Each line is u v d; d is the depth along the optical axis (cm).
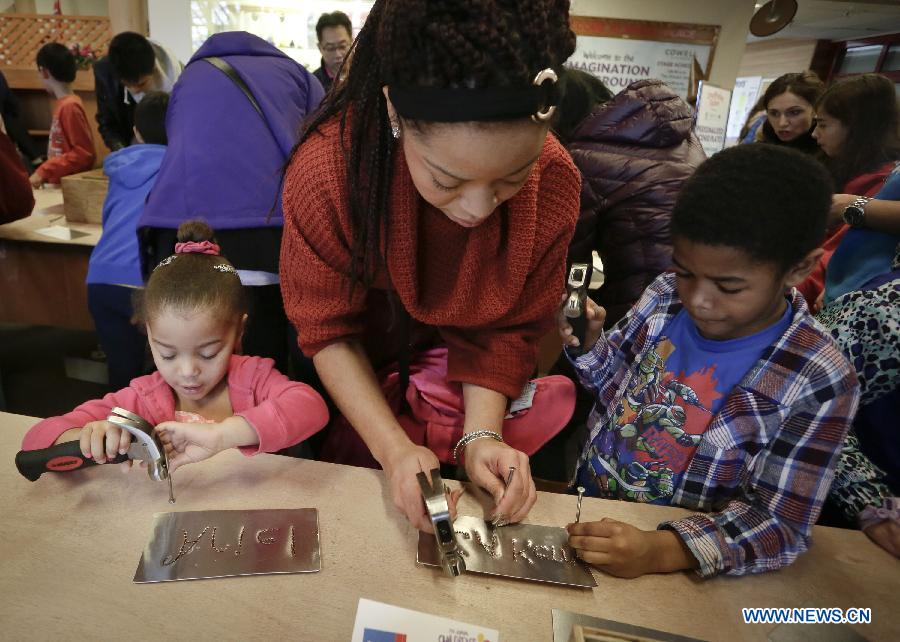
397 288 85
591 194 154
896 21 574
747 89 846
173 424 80
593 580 70
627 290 156
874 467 90
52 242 196
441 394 99
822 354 73
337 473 86
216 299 86
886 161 147
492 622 64
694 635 64
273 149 134
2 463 83
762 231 63
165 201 132
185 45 341
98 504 76
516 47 49
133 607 62
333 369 90
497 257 82
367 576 68
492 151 53
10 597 62
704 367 82
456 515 78
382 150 72
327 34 264
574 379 158
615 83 374
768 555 72
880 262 109
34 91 411
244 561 69
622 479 91
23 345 255
